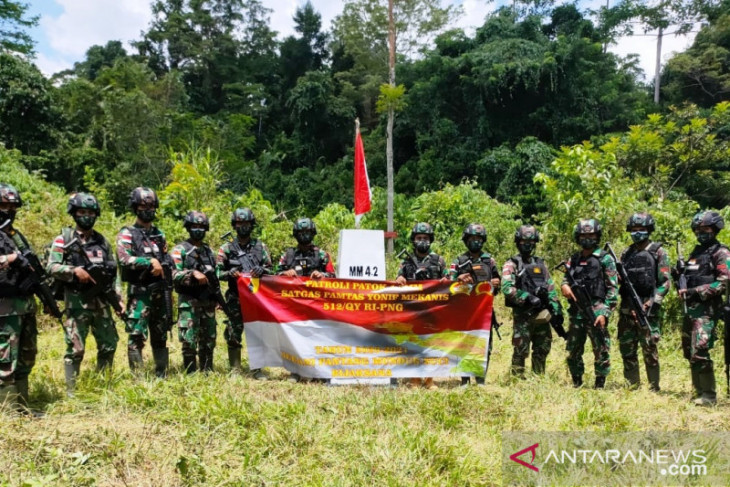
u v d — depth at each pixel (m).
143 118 34.62
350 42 46.69
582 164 13.53
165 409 5.48
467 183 19.50
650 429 5.54
